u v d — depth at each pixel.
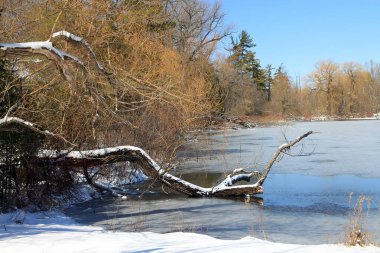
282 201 14.31
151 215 12.52
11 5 10.91
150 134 17.94
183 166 23.02
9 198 12.44
